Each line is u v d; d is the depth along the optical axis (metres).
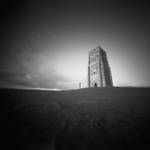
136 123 6.82
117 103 11.27
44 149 4.61
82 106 10.80
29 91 20.12
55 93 19.64
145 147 4.57
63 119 7.83
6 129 6.13
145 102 11.19
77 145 4.89
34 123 7.11
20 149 4.57
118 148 4.61
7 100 12.50
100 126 6.66
